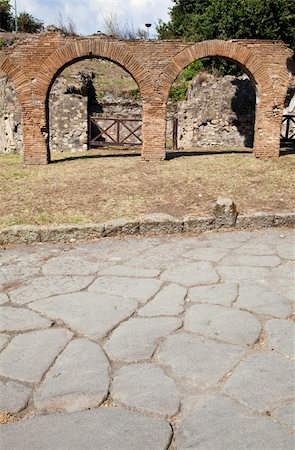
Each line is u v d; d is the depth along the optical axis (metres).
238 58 12.46
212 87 17.55
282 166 11.73
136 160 12.99
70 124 16.48
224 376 3.04
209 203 8.38
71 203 8.24
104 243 6.38
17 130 16.44
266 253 5.77
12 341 3.56
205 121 17.72
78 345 3.48
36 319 3.94
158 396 2.83
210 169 11.25
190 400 2.78
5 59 12.04
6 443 2.44
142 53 12.20
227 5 19.14
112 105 19.44
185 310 4.07
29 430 2.54
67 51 12.01
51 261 5.59
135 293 4.49
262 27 18.14
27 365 3.21
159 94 12.46
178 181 9.99
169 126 20.09
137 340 3.53
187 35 21.70
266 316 3.92
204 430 2.51
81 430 2.53
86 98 16.45
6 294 4.52
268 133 13.02
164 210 7.96
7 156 15.13
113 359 3.27
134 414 2.66
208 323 3.80
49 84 12.26
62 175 10.70
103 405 2.77
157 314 4.00
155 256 5.73
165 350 3.38
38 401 2.81
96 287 4.67
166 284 4.72
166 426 2.55
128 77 24.67
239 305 4.15
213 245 6.18
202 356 3.29
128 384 2.96
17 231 6.36
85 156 14.45
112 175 10.59
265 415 2.63
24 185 9.64
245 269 5.16
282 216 7.11
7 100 16.31
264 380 2.98
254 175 10.61
